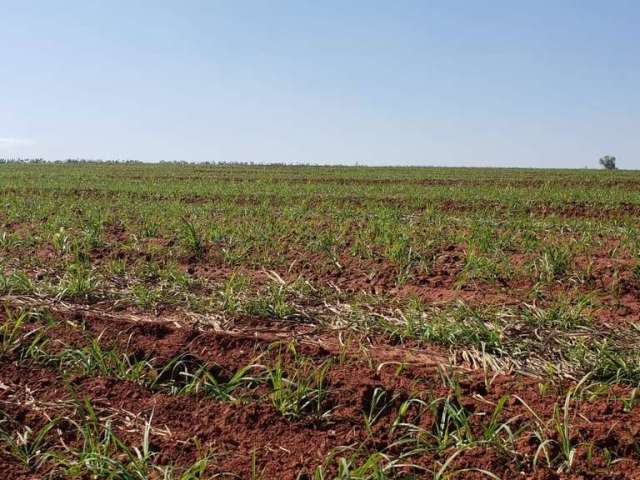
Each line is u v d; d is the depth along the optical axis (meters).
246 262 8.13
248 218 11.27
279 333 5.71
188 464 3.72
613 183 22.22
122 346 5.20
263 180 23.70
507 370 4.92
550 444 3.77
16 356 5.04
